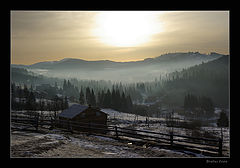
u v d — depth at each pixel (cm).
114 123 5181
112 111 9806
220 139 1238
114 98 10931
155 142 1562
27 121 2005
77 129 2598
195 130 3800
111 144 1502
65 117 2884
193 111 13575
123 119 6397
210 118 12650
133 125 4603
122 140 1692
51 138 1527
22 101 8538
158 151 1311
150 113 12244
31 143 1273
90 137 1775
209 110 13300
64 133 1938
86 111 2958
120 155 1170
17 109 6931
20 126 2005
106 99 10950
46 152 1105
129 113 10112
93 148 1326
